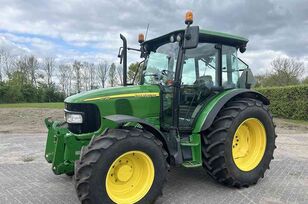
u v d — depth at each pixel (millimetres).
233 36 4941
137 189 3875
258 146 4949
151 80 4965
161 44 4957
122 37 5203
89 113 4211
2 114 15883
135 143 3697
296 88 14555
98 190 3480
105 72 48844
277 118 15414
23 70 47406
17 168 5730
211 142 4480
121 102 4324
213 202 4102
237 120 4551
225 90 4988
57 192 4520
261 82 29734
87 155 3523
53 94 43344
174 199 4207
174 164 4270
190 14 4082
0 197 4340
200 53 4773
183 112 4648
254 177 4711
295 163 6039
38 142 8242
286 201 4133
